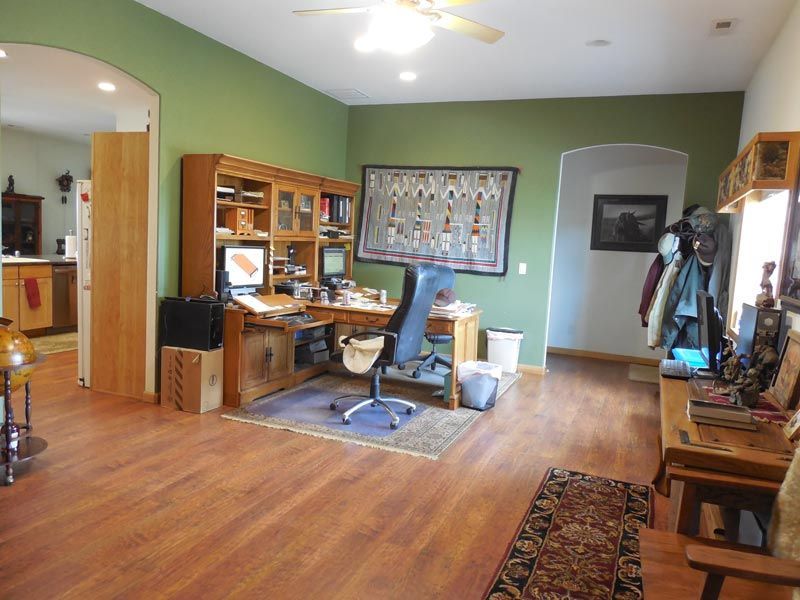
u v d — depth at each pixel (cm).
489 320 604
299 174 491
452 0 254
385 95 594
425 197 619
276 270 501
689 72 463
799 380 213
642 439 388
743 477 167
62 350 581
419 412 428
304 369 505
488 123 593
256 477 304
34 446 305
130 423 377
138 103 602
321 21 396
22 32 315
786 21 344
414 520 266
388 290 640
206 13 389
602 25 374
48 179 873
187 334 403
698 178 530
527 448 364
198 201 414
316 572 222
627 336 671
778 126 352
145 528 249
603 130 555
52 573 214
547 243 578
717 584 132
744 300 423
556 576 225
